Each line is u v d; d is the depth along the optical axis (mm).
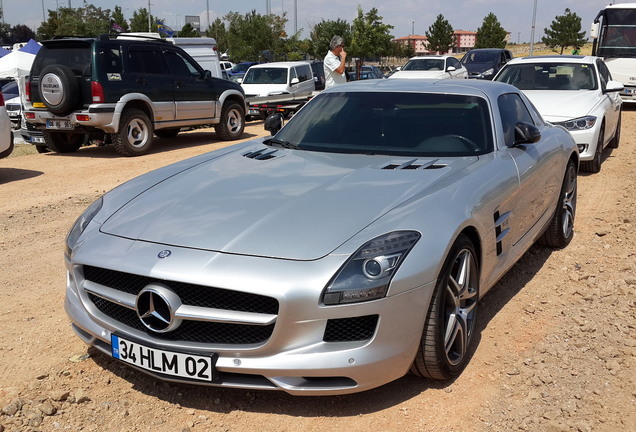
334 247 2748
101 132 11078
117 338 2908
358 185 3328
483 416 2855
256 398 3021
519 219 4066
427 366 2979
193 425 2807
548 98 8703
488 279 3580
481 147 3982
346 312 2627
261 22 40812
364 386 2744
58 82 10375
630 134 12672
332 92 4738
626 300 4129
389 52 38781
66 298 3285
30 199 7562
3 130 8531
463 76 21094
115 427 2789
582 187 7727
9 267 4980
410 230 2863
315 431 2762
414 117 4223
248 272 2650
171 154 11305
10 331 3766
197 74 12438
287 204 3105
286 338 2650
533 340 3611
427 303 2818
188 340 2799
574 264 4918
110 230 3139
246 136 14023
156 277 2717
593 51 17812
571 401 2957
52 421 2820
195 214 3102
